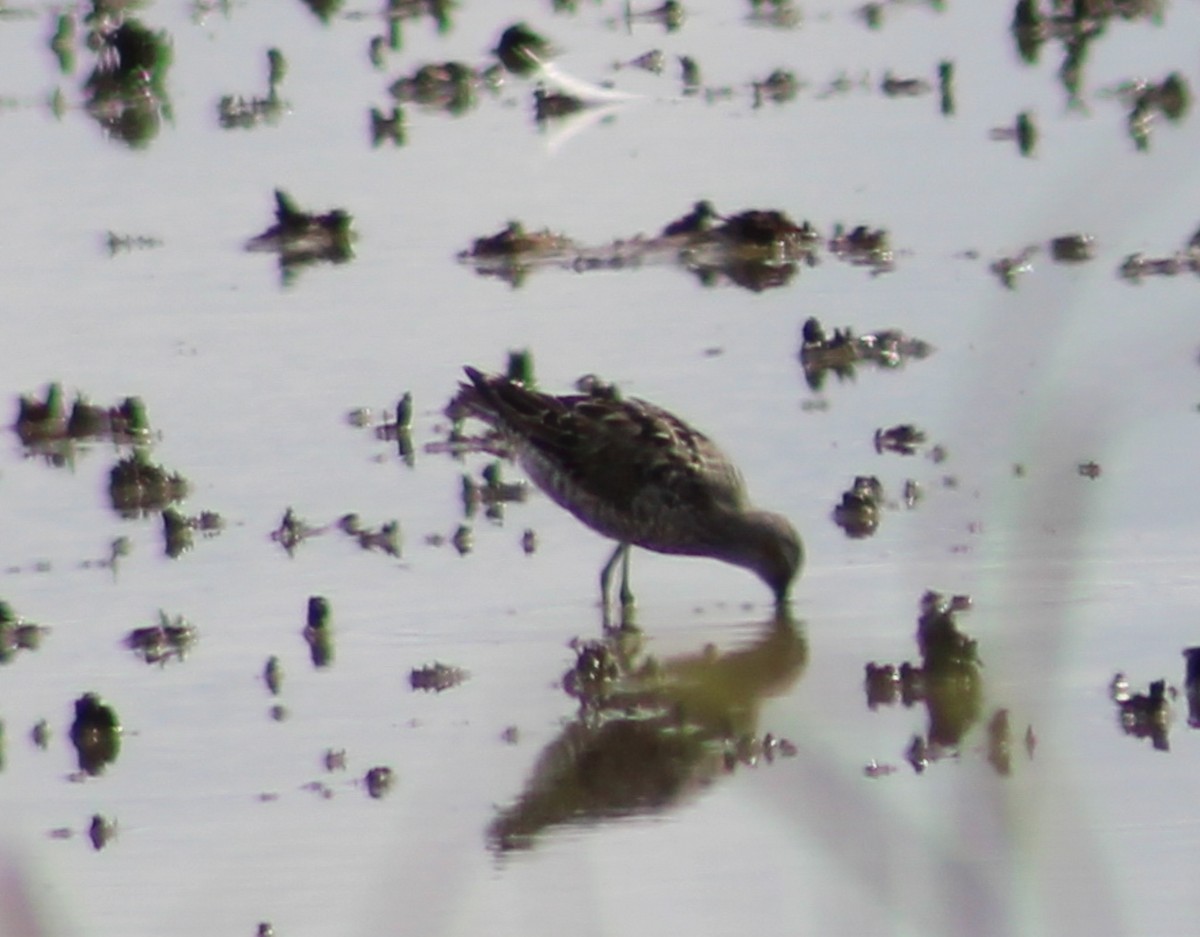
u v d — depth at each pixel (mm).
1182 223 35688
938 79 43344
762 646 24250
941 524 26406
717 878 19578
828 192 37656
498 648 24281
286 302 34406
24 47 47812
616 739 22281
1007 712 22031
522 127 42125
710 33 47531
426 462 29234
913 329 32188
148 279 35438
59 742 22516
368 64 46344
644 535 25938
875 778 21219
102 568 26406
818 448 28641
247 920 19109
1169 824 19953
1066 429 28094
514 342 32500
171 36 48281
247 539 27062
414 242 36688
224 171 40375
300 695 23312
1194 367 30250
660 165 39562
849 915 18797
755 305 33469
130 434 30062
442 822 20734
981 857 19547
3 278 35625
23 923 16531
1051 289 32875
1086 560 25359
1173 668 22984
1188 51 43844
